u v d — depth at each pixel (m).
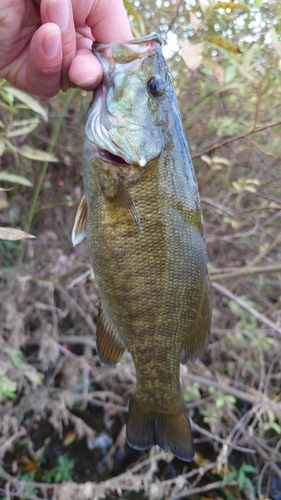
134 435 0.27
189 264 0.25
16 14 0.24
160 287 0.24
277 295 0.63
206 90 0.47
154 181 0.24
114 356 0.27
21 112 0.47
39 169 0.53
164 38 0.41
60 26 0.22
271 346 0.53
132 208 0.24
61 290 0.49
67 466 0.49
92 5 0.25
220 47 0.30
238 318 0.58
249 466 0.49
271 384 0.59
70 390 0.49
